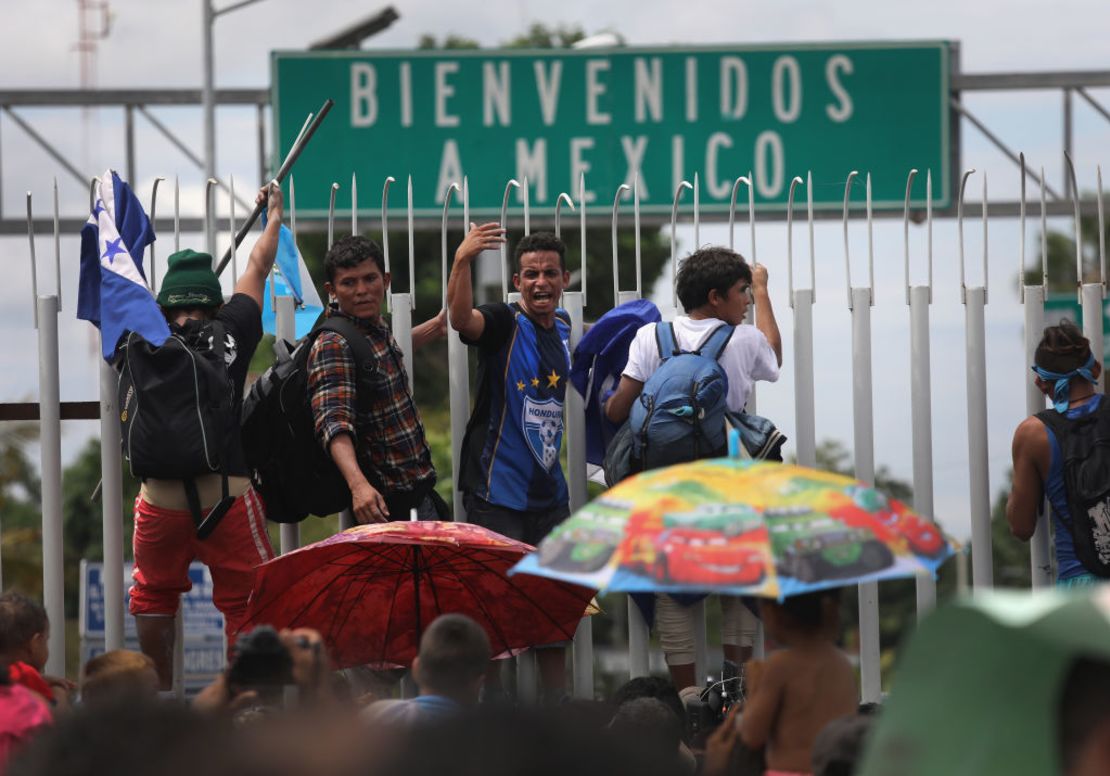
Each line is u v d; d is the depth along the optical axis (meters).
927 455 15.70
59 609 15.41
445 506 15.14
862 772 4.12
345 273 14.29
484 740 2.57
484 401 14.93
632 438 14.15
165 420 13.41
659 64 44.81
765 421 14.34
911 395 15.70
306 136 15.92
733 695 13.66
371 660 13.99
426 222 44.00
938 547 9.59
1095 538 13.91
